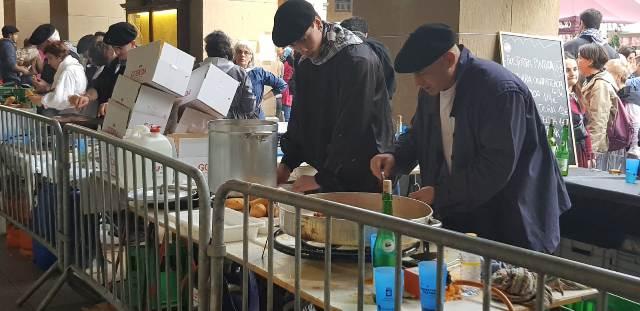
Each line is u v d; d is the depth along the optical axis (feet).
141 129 9.34
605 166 13.34
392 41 14.58
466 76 7.06
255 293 8.31
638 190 9.85
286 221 6.18
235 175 8.16
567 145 12.44
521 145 6.88
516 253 3.68
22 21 39.04
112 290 8.85
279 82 17.95
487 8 13.32
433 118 7.81
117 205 8.37
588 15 15.89
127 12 27.48
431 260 5.58
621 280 3.23
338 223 5.76
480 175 6.77
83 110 14.42
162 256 8.29
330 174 8.36
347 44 8.29
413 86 14.19
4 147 12.77
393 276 5.00
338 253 5.90
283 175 9.27
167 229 7.27
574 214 10.91
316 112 8.81
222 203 6.00
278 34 8.07
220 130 8.18
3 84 23.09
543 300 3.61
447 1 13.25
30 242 13.56
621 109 13.42
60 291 11.59
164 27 24.97
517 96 6.81
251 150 8.14
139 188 8.79
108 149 8.55
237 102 14.23
